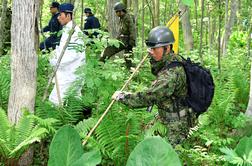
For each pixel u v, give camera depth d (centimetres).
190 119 430
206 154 488
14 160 483
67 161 351
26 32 479
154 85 414
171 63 416
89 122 483
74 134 357
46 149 532
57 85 563
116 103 514
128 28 867
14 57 488
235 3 1066
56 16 830
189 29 1093
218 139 507
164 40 412
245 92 732
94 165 320
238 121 561
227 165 427
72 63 585
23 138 463
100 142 470
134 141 478
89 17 1132
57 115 539
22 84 489
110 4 968
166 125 434
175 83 411
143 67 719
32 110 502
